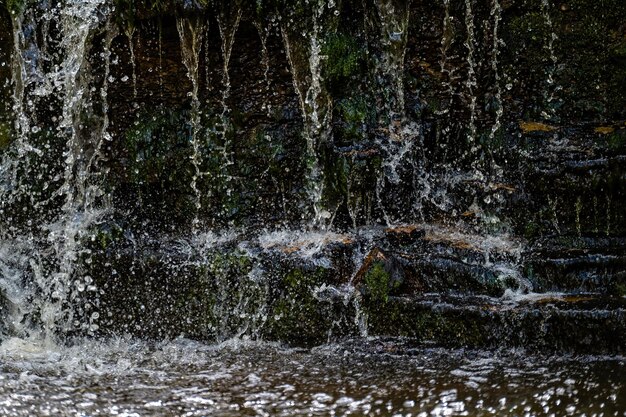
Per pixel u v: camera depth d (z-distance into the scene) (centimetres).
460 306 434
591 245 454
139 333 457
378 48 471
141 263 458
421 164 474
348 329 444
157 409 393
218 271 455
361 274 446
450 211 471
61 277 461
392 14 466
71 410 392
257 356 433
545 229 460
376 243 457
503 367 417
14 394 400
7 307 459
